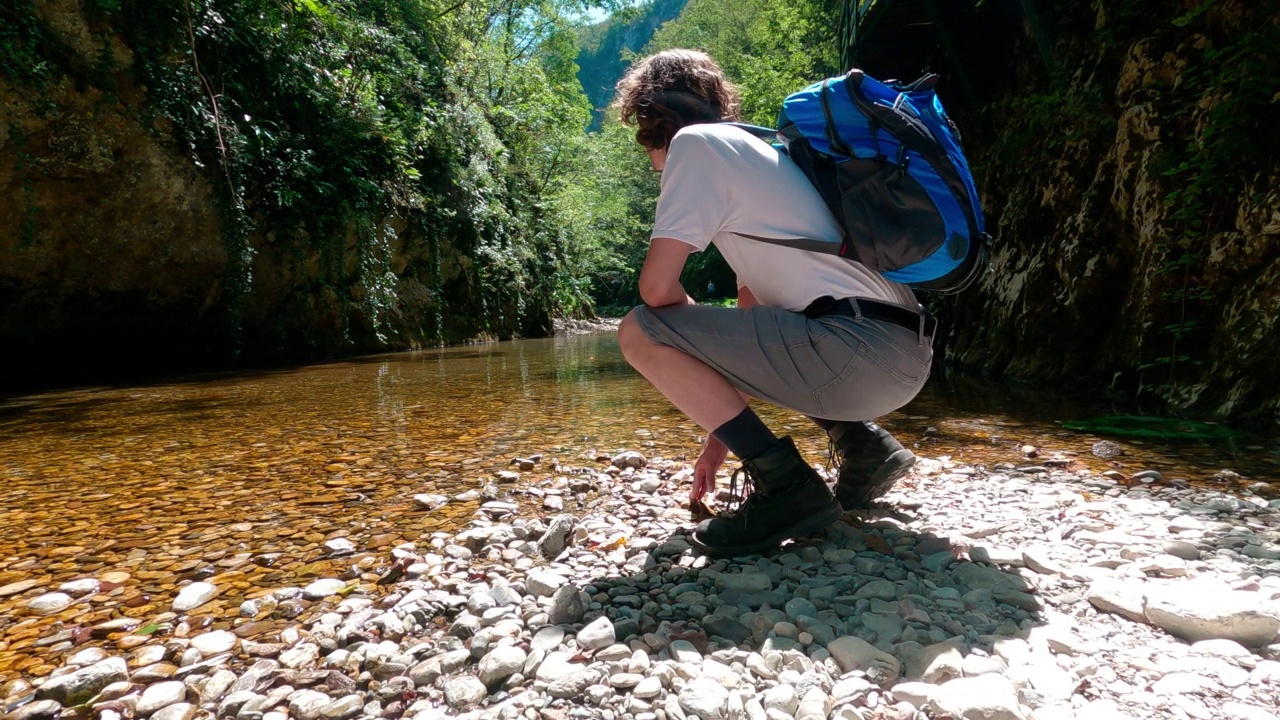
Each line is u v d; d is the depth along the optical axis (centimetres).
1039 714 85
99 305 641
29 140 547
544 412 373
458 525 179
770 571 136
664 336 144
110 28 598
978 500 190
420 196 1039
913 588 125
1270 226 299
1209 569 133
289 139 796
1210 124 319
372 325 938
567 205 1786
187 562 156
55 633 121
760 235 137
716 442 165
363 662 107
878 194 127
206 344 738
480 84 1470
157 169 636
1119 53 457
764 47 1548
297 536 173
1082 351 445
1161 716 86
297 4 795
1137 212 389
